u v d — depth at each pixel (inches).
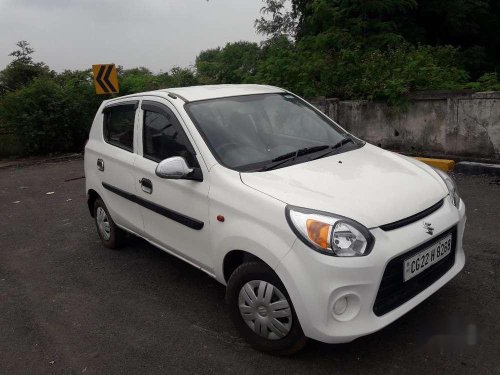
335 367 117.8
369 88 333.7
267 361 122.1
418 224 115.4
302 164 135.6
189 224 140.0
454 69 376.5
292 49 454.6
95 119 203.3
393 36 434.3
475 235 189.9
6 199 319.3
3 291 177.2
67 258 203.6
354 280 104.8
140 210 167.2
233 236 122.0
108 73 410.9
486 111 278.4
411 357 119.3
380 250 106.7
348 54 377.4
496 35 604.7
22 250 219.5
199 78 526.0
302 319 109.5
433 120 304.5
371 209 112.2
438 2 542.3
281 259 110.4
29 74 856.3
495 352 118.6
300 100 176.2
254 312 122.6
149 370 123.5
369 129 335.9
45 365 129.6
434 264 120.1
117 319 149.9
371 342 126.1
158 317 149.0
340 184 122.2
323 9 456.1
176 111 151.3
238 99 161.0
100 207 202.2
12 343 141.5
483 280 153.6
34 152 480.7
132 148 171.6
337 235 106.3
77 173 386.6
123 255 200.4
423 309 139.3
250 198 120.4
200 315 148.2
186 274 178.2
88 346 136.5
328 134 161.5
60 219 262.5
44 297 169.5
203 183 135.0
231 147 140.2
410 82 322.3
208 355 127.3
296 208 112.0
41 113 463.8
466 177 272.4
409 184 126.4
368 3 450.9
